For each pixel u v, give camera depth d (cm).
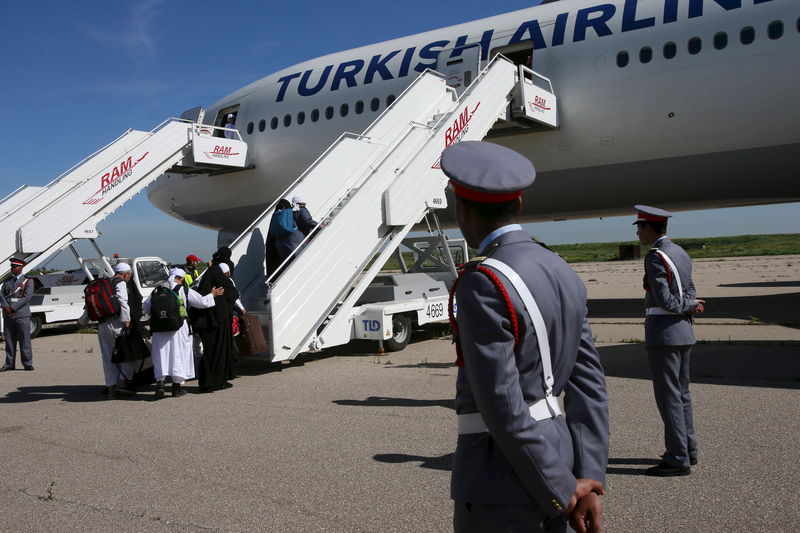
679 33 1199
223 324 749
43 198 1420
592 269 4141
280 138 1675
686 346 408
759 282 2338
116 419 623
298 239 973
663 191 1321
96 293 726
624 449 465
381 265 964
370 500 383
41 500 402
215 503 387
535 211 1527
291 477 429
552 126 1306
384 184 964
